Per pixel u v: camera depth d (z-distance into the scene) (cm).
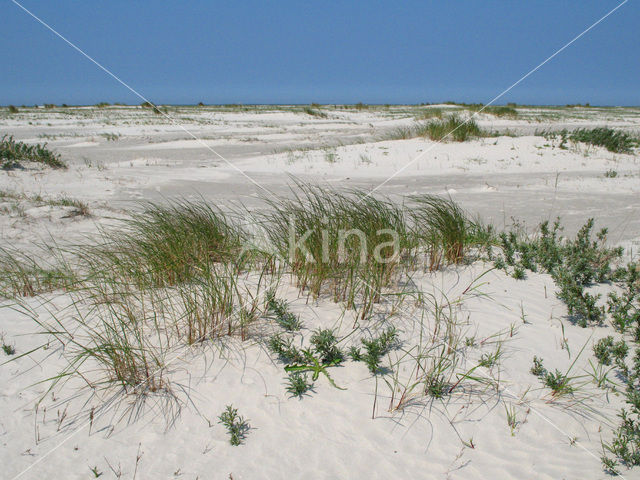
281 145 1788
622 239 624
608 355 309
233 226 542
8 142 1053
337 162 1305
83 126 2450
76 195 840
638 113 4175
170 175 1115
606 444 241
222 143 1844
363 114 3656
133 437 235
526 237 586
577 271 444
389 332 314
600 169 1191
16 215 653
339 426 246
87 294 388
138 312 345
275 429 243
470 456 230
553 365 305
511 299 398
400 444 236
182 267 394
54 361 295
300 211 469
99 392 267
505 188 983
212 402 261
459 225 496
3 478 209
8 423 242
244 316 336
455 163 1257
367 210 479
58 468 216
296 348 308
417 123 2027
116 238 513
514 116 2645
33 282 433
